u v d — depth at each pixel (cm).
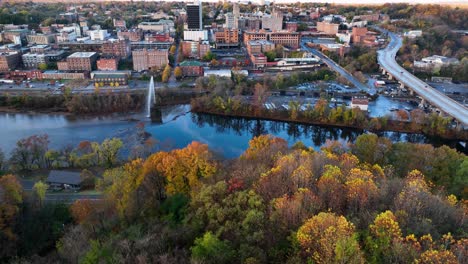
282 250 8619
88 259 9394
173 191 13925
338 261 7331
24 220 12988
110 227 12194
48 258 11088
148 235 9962
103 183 14250
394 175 15188
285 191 10931
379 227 8375
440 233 9150
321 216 8500
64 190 17775
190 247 9169
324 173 11881
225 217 10112
